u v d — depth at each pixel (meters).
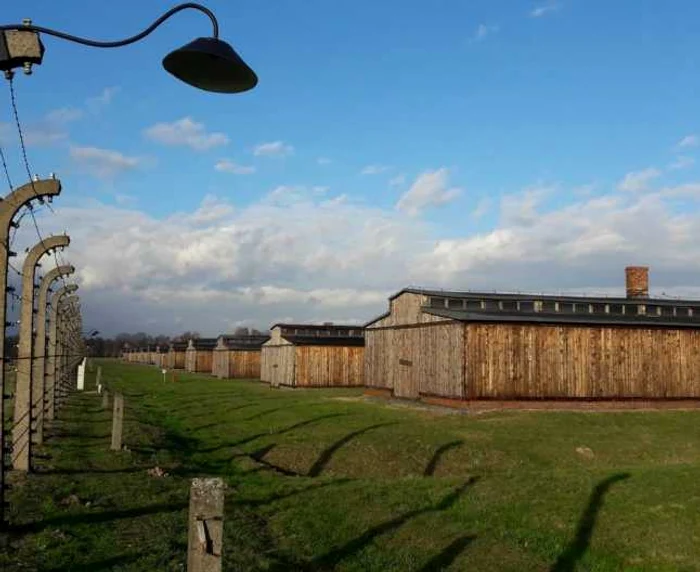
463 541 10.13
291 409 31.42
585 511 11.34
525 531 10.52
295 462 20.08
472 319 28.73
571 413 27.70
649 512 11.20
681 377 31.56
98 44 6.69
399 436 22.28
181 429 26.95
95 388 47.16
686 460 20.47
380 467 19.38
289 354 51.12
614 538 10.09
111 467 15.48
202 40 6.39
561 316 31.89
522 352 29.39
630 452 21.03
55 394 25.95
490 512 11.55
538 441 21.78
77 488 12.74
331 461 20.03
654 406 30.94
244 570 8.52
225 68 6.57
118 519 10.59
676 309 36.66
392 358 36.78
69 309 32.94
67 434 20.89
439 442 21.27
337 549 9.84
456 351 29.30
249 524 11.02
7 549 8.72
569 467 19.12
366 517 11.47
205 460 19.56
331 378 50.72
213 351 81.00
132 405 34.62
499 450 20.58
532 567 9.13
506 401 28.95
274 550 9.69
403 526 10.91
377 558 9.45
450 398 29.62
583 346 30.22
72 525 10.03
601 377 30.30
